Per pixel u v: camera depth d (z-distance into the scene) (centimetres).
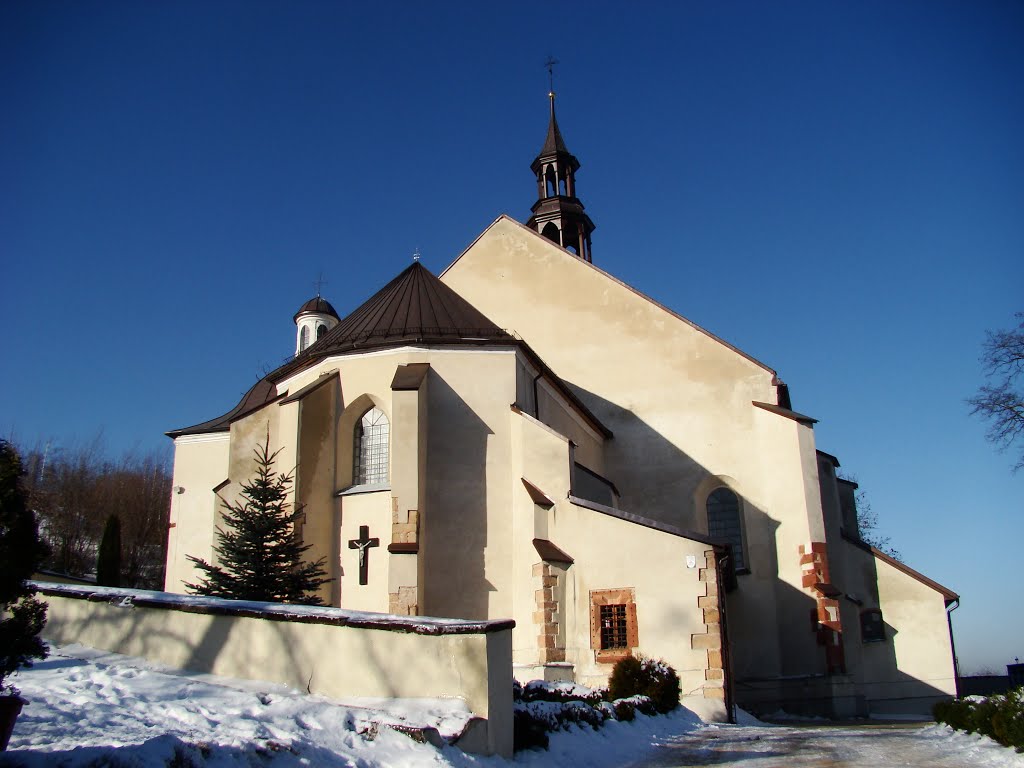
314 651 1179
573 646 2198
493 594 2264
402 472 2220
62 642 1430
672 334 3347
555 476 2330
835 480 3284
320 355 2509
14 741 803
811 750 1451
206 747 780
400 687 1121
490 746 1080
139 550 5653
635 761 1338
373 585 2234
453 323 2545
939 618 3048
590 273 3484
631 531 2252
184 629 1294
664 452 3241
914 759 1297
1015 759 1211
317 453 2356
